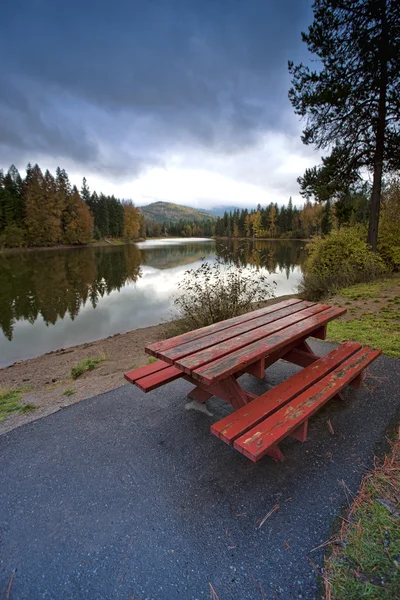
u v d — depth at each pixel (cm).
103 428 248
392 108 955
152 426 248
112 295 1374
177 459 210
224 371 180
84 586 134
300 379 229
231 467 200
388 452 205
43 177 5109
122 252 4197
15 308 1160
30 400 339
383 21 895
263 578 133
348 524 155
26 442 234
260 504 171
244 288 562
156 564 141
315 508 166
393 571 131
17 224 4809
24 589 133
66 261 3020
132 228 8431
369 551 140
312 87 1004
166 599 127
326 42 945
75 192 5806
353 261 995
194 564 141
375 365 332
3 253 3994
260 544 148
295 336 244
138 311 1088
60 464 208
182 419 257
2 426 269
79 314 1063
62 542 154
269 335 245
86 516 168
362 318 536
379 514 159
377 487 177
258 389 302
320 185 1103
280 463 201
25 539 156
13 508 174
